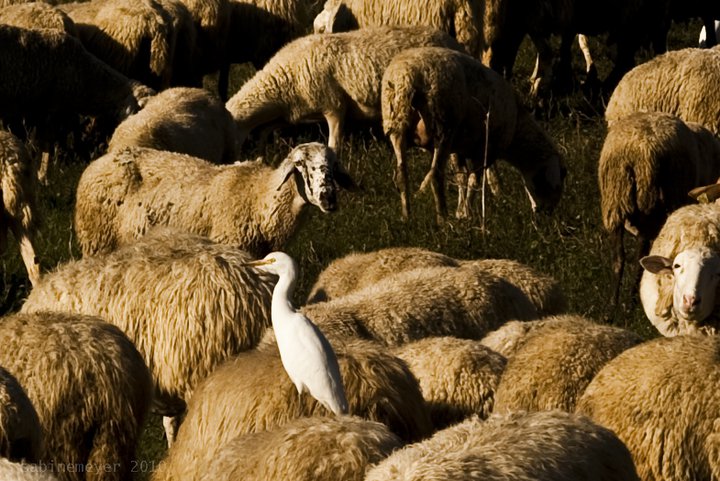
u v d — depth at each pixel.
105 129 30.72
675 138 22.17
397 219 25.77
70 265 16.08
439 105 25.64
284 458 10.45
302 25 35.97
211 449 12.54
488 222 25.62
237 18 35.38
